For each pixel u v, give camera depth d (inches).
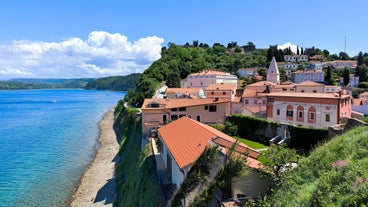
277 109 2112.5
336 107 1734.7
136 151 1948.8
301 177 692.7
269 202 658.2
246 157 806.5
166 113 2196.1
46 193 1593.3
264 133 1818.4
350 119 1220.5
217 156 787.4
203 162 786.2
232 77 4881.9
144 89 4197.8
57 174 1898.4
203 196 730.8
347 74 5334.6
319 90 3437.5
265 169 788.6
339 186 539.8
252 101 2898.6
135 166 1626.5
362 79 5757.9
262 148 1642.5
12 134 3267.7
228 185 778.8
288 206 583.8
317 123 1836.9
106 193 1585.9
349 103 1955.0
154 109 2185.0
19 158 2263.8
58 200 1509.6
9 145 2706.7
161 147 1478.8
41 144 2753.4
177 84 5044.3
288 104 2026.3
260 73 5920.3
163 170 1283.2
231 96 3048.7
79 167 2047.2
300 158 880.9
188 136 1182.9
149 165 1443.2
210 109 2219.5
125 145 2465.6
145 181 1302.9
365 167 572.4
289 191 652.1
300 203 567.5
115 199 1480.1
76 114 5182.1
